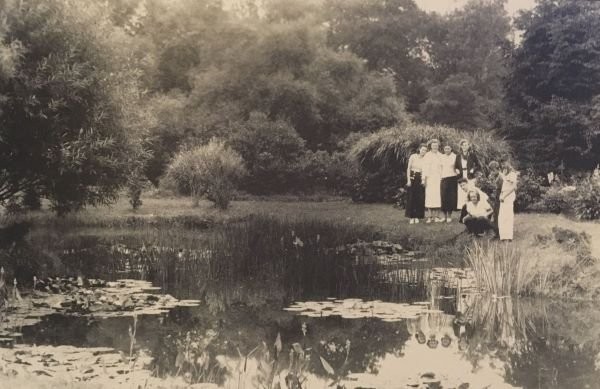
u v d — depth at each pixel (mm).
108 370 5457
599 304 8703
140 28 14812
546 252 10258
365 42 15469
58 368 5453
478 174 14180
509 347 6590
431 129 14695
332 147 15352
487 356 6230
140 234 12977
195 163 14727
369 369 5711
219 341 6629
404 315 7949
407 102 15547
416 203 13992
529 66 15359
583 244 10148
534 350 6508
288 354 6176
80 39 11547
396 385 5266
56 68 11008
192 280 9969
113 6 14398
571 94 15211
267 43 15227
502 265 9680
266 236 12664
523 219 12750
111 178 12477
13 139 11266
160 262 10820
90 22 11789
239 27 15195
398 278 10078
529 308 8469
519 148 15031
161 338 6691
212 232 13078
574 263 9680
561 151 14906
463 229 13312
